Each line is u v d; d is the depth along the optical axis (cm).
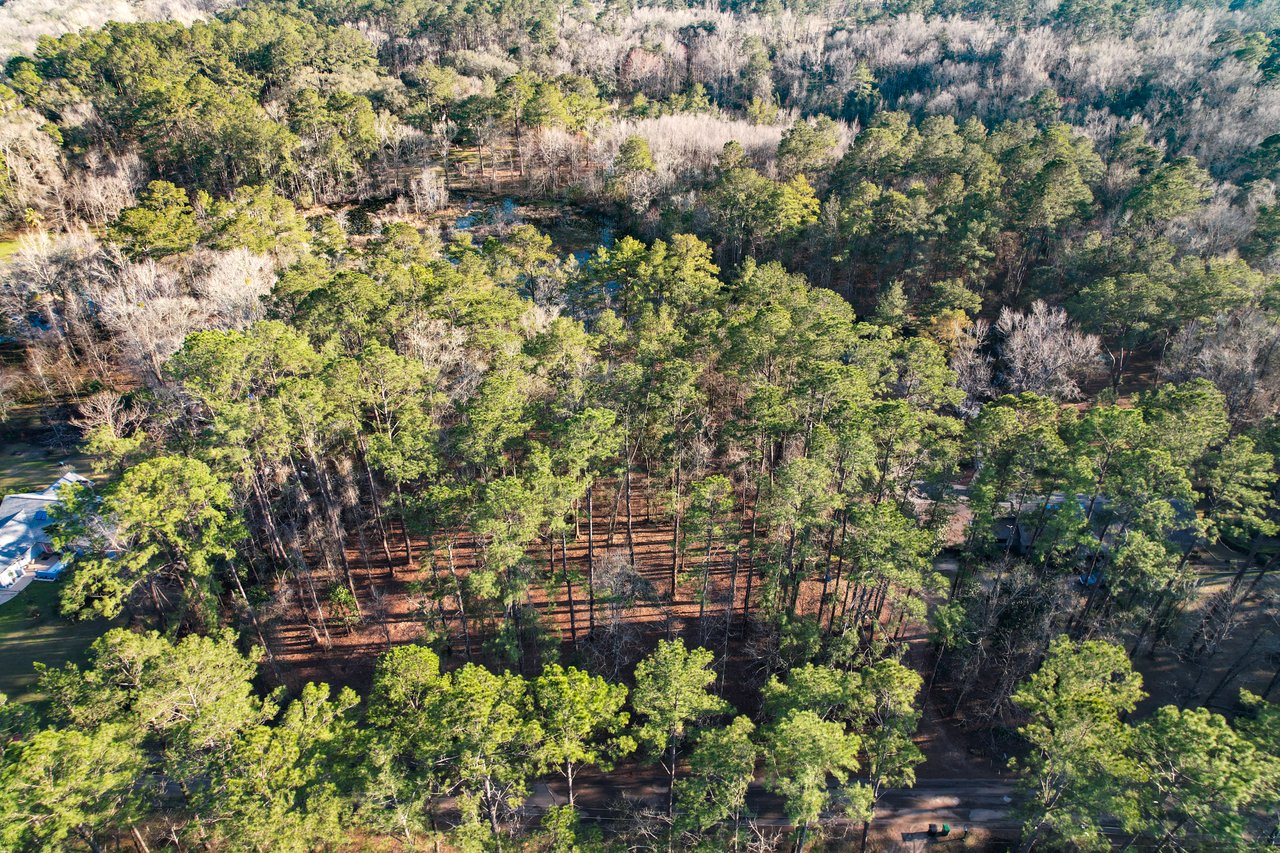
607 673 5288
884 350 5981
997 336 8456
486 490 4516
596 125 14300
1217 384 6569
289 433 5116
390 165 13362
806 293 7112
